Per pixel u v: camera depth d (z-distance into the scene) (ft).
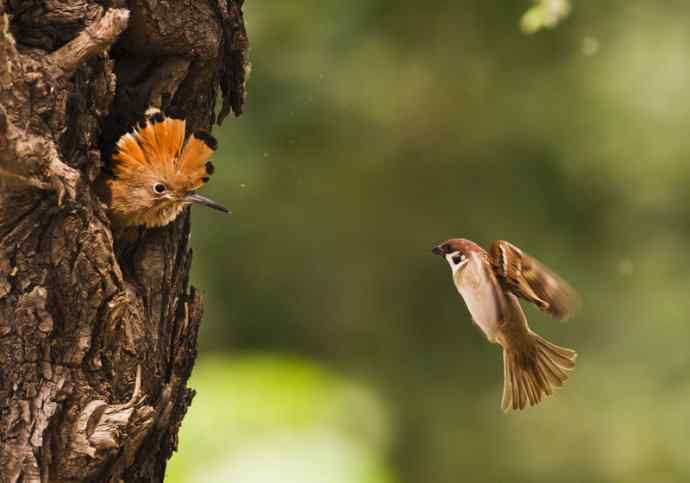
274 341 51.31
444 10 46.03
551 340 52.13
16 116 19.16
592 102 48.47
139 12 21.49
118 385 20.11
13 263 19.26
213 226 49.67
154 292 21.59
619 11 48.34
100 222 19.85
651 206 49.75
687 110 48.42
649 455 51.90
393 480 38.86
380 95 46.65
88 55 19.65
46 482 19.25
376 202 50.06
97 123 20.54
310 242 50.52
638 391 52.03
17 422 19.21
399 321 51.93
